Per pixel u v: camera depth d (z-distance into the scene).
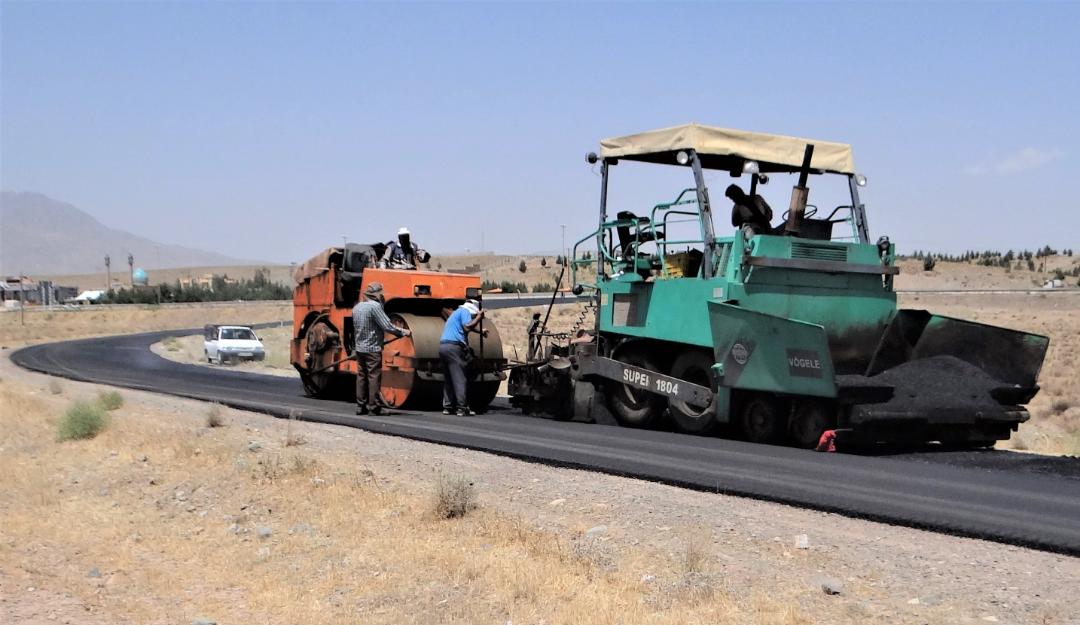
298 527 8.23
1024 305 80.75
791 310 12.92
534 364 15.91
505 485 9.44
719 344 12.73
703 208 13.28
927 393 11.81
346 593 6.58
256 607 6.44
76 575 7.25
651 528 7.59
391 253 18.77
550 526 7.80
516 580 6.43
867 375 12.80
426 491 9.16
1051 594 5.88
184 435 12.73
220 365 37.75
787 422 12.34
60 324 91.94
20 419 15.53
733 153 13.55
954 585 6.09
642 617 5.66
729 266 12.84
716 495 8.81
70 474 10.89
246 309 107.56
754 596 5.96
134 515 9.01
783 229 13.72
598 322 15.09
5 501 9.68
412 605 6.21
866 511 7.87
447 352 15.84
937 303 85.12
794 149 13.92
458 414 15.91
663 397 14.36
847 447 11.88
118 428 13.65
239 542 7.98
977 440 11.97
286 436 12.77
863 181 14.38
